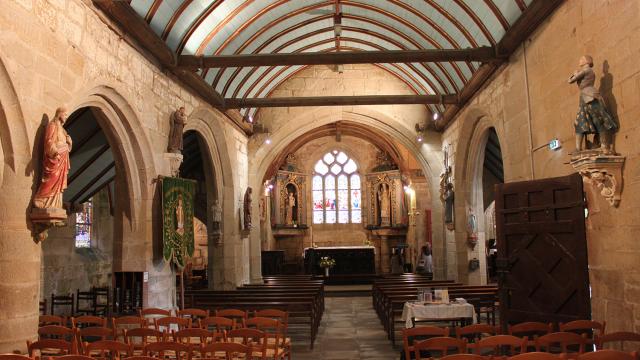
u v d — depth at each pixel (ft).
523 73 36.58
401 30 53.16
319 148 106.01
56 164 23.94
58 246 54.85
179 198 39.11
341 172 106.32
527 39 35.70
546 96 32.68
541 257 30.94
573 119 28.94
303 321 47.91
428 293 35.19
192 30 39.93
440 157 68.69
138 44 34.83
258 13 45.09
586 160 24.31
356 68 67.77
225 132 56.44
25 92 23.04
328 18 53.62
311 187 105.50
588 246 27.91
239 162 63.21
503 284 33.12
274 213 98.48
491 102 44.83
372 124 70.28
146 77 36.45
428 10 45.52
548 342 19.77
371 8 50.62
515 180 38.70
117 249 35.70
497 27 39.52
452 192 61.00
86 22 28.53
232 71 52.90
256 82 59.88
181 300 39.55
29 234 23.49
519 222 32.32
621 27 23.85
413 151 69.92
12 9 22.25
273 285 55.47
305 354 35.12
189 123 48.16
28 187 23.44
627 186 23.67
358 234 104.53
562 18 30.12
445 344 19.45
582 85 25.05
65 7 26.40
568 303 29.30
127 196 35.63
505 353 29.27
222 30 44.27
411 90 67.21
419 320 37.65
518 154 37.99
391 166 100.48
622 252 24.39
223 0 39.52
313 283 56.08
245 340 22.89
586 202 27.96
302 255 101.96
